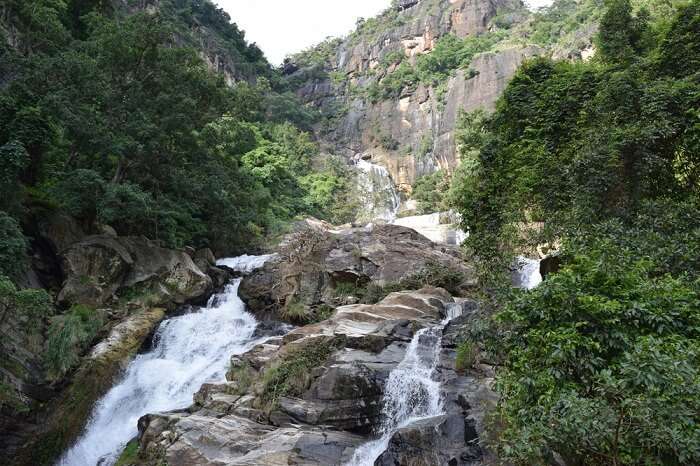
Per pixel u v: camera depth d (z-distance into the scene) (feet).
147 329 76.02
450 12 293.02
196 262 98.84
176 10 227.81
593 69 59.06
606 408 23.93
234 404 56.03
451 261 91.35
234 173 109.19
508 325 32.96
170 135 91.35
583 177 49.37
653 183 50.14
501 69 215.51
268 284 92.73
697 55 53.47
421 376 54.03
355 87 285.64
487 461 39.45
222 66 222.69
